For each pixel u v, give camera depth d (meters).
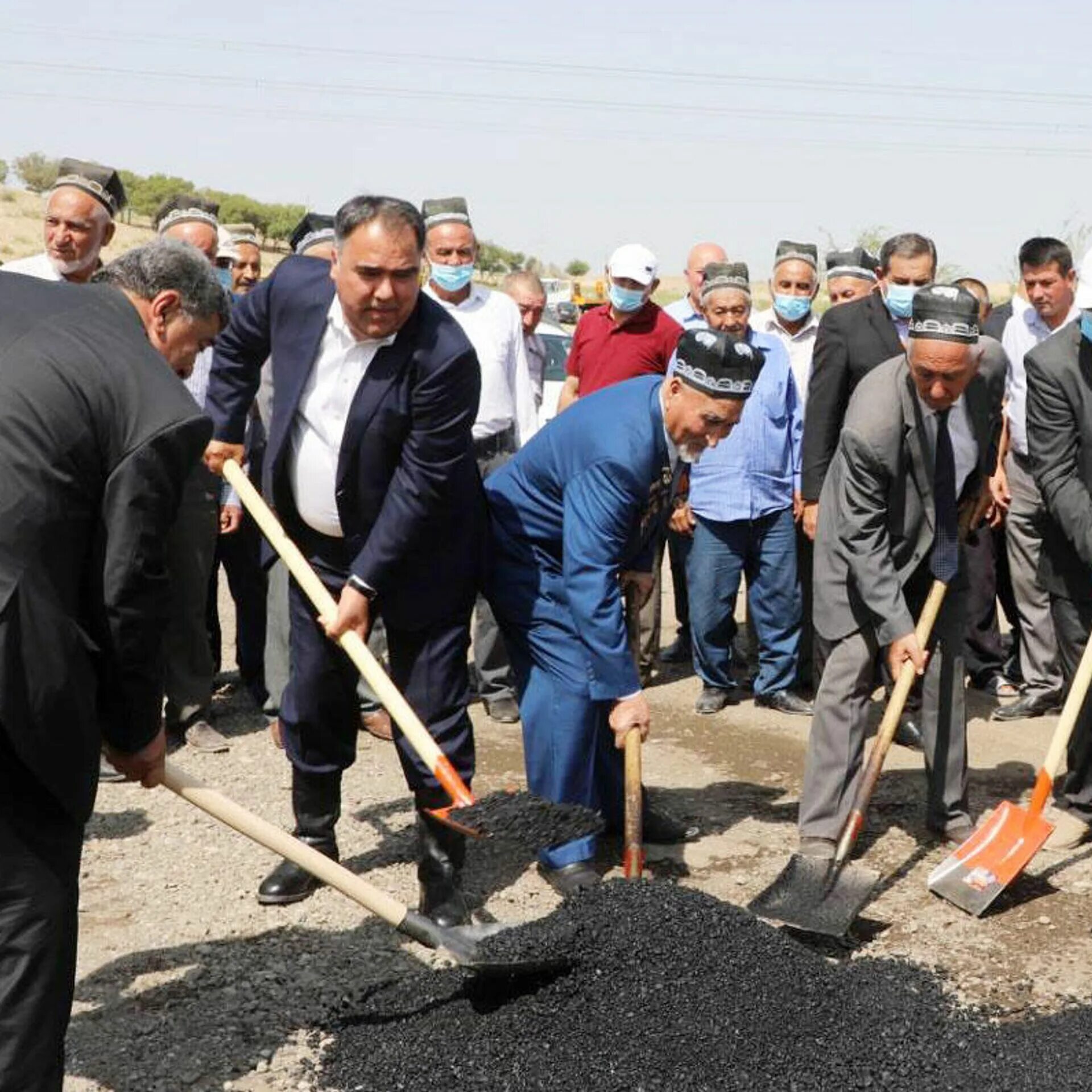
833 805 5.06
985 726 7.18
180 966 4.44
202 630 6.50
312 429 4.65
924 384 4.81
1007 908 4.98
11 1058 3.10
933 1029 3.91
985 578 7.66
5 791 3.03
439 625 4.78
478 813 4.02
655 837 5.53
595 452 4.62
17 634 2.92
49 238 6.16
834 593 5.07
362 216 4.21
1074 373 5.46
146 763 3.50
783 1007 3.85
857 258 8.01
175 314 3.47
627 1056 3.70
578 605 4.63
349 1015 4.03
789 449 7.23
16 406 2.93
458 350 4.46
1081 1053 3.81
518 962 3.82
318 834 5.08
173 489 3.11
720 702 7.42
